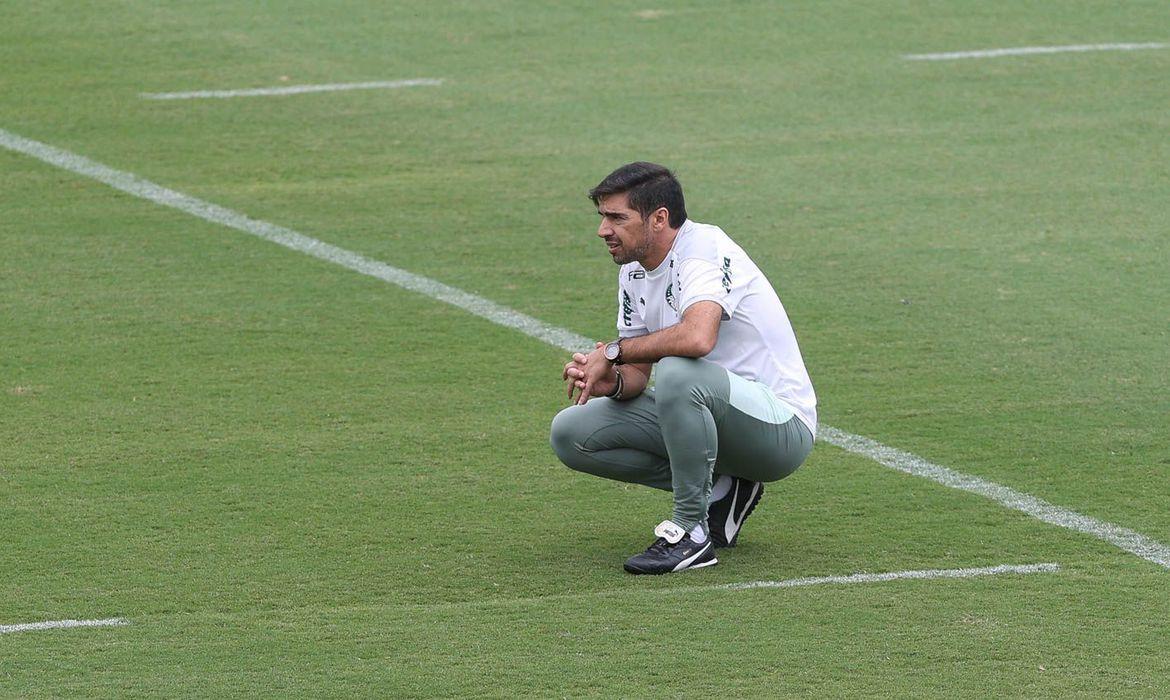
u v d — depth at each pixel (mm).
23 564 18578
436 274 31156
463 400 24750
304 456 22344
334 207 35406
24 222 34094
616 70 46688
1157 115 42969
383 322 28484
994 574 18312
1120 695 15266
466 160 38938
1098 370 26016
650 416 18844
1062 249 32688
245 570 18438
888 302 29547
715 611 17203
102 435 23141
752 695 15227
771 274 31172
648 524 19953
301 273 31125
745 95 44500
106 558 18766
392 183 37188
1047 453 22484
